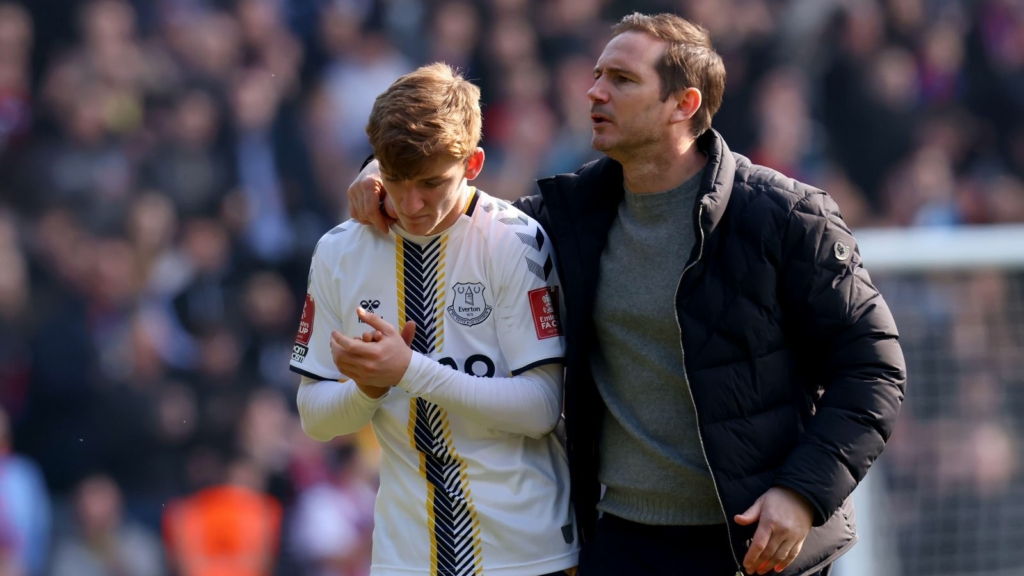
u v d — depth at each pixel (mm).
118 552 25297
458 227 9688
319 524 25188
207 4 31516
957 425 19297
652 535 10117
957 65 37438
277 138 30703
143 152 29609
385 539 9875
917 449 19328
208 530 25031
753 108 35219
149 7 31141
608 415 10234
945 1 37562
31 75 30078
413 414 9695
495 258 9695
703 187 9438
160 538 25391
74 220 28734
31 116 29828
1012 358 19359
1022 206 36469
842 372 9312
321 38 32156
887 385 9211
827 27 36188
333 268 9938
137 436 26484
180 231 28938
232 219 29406
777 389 9516
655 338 9828
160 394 26906
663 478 9922
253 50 31422
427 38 33469
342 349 9039
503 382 9477
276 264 29438
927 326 19281
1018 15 38719
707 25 35281
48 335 27250
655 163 9805
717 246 9508
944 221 35719
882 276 19031
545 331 9734
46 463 26281
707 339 9430
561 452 10281
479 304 9703
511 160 32719
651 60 9609
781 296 9469
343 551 25172
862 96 35875
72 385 26969
